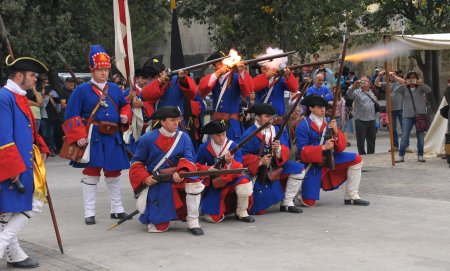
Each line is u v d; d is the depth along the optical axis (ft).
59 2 60.54
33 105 50.70
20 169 18.58
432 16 69.82
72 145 25.48
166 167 23.73
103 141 26.23
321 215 26.53
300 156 27.96
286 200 27.55
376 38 66.49
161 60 29.73
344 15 63.16
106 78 26.50
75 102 25.81
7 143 18.54
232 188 25.57
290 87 28.84
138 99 28.22
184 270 18.93
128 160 27.17
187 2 60.08
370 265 19.04
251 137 24.30
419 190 32.04
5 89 19.22
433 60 70.64
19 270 19.45
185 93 26.78
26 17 56.75
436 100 70.95
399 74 68.39
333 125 27.66
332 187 28.89
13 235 19.25
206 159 25.73
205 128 25.17
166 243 22.33
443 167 40.40
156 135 23.82
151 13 75.51
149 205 24.00
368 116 45.42
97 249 21.75
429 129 47.29
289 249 21.06
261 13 57.82
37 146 20.20
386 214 26.40
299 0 54.39
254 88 28.96
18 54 55.36
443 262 19.29
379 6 70.33
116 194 27.30
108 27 70.49
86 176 26.27
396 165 41.93
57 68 61.67
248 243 22.03
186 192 23.61
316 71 36.81
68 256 20.93
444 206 27.78
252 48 60.49
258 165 26.13
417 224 24.38
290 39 56.95
